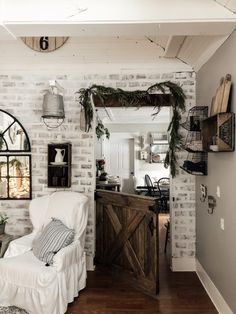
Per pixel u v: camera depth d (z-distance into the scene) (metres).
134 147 8.53
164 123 8.43
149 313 2.71
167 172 8.44
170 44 3.12
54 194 3.43
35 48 3.43
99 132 4.53
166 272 3.64
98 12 2.16
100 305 2.85
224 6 2.13
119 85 3.68
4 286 2.72
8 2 2.17
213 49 2.82
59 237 2.85
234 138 2.29
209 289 3.03
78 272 3.00
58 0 2.17
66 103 3.71
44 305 2.51
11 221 3.77
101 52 3.49
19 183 3.76
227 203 2.46
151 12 2.16
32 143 3.74
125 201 3.36
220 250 2.67
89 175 3.73
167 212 7.29
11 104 3.72
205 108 3.08
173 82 3.64
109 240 3.62
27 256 2.86
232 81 2.34
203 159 3.21
